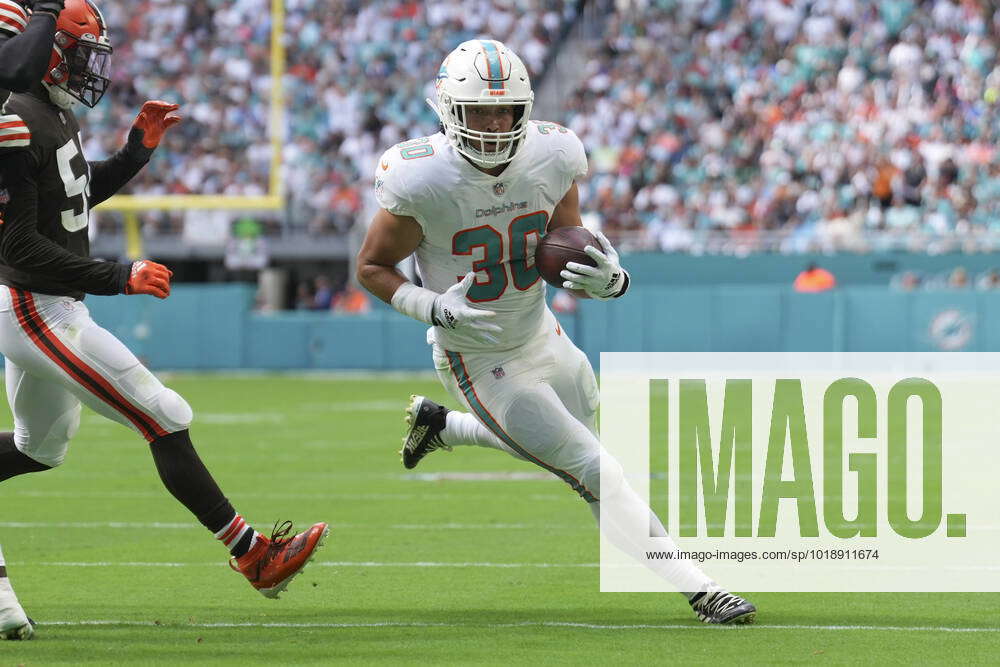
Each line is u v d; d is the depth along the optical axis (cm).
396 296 1645
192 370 7169
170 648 1498
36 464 1723
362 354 7075
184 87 8606
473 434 1962
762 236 7325
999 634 1572
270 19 8875
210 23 8881
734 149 8162
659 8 9094
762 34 8738
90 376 1577
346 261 8269
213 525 1634
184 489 1611
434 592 1856
